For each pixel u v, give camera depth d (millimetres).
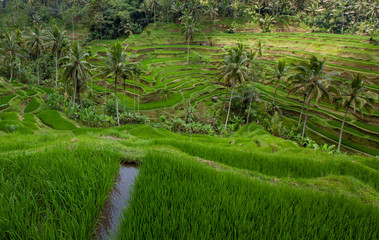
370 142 36969
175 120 39875
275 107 48281
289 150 17297
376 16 94500
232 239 3926
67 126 30234
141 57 70688
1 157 6672
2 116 27891
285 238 4027
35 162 6184
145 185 5645
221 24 96562
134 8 95000
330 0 103812
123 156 8938
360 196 8016
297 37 82312
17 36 59406
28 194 4395
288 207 5195
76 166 5895
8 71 57250
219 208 4820
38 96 43250
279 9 107812
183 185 5773
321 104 50188
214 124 44562
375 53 60188
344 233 4473
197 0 87312
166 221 4109
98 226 4527
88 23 92688
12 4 101875
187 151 12398
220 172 7148
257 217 4590
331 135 39188
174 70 66000
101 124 37812
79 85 41500
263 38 84000
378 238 4566
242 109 50750
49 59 65312
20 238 3490
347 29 97000
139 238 3768
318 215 4906
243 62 35406
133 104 47875
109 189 5734
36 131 24766
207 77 64438
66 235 3615
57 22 93500
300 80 33688
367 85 49500
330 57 63469
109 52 31891
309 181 9031
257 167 10320
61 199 4492
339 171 10656
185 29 70812
